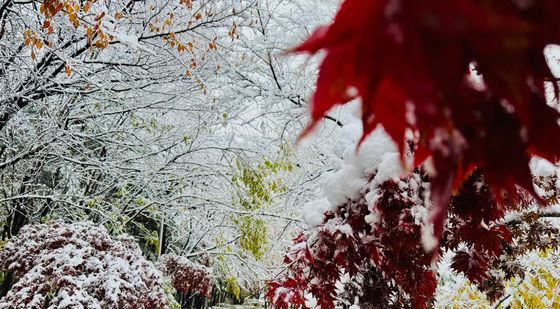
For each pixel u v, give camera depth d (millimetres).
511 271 3518
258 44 6418
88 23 4672
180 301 12773
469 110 281
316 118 259
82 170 8039
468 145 295
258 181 6594
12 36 5184
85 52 6559
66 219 8594
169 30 5820
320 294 2398
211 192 9188
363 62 242
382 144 2375
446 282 6594
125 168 7738
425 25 222
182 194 8477
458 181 344
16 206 8000
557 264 5316
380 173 2148
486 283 3641
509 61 227
